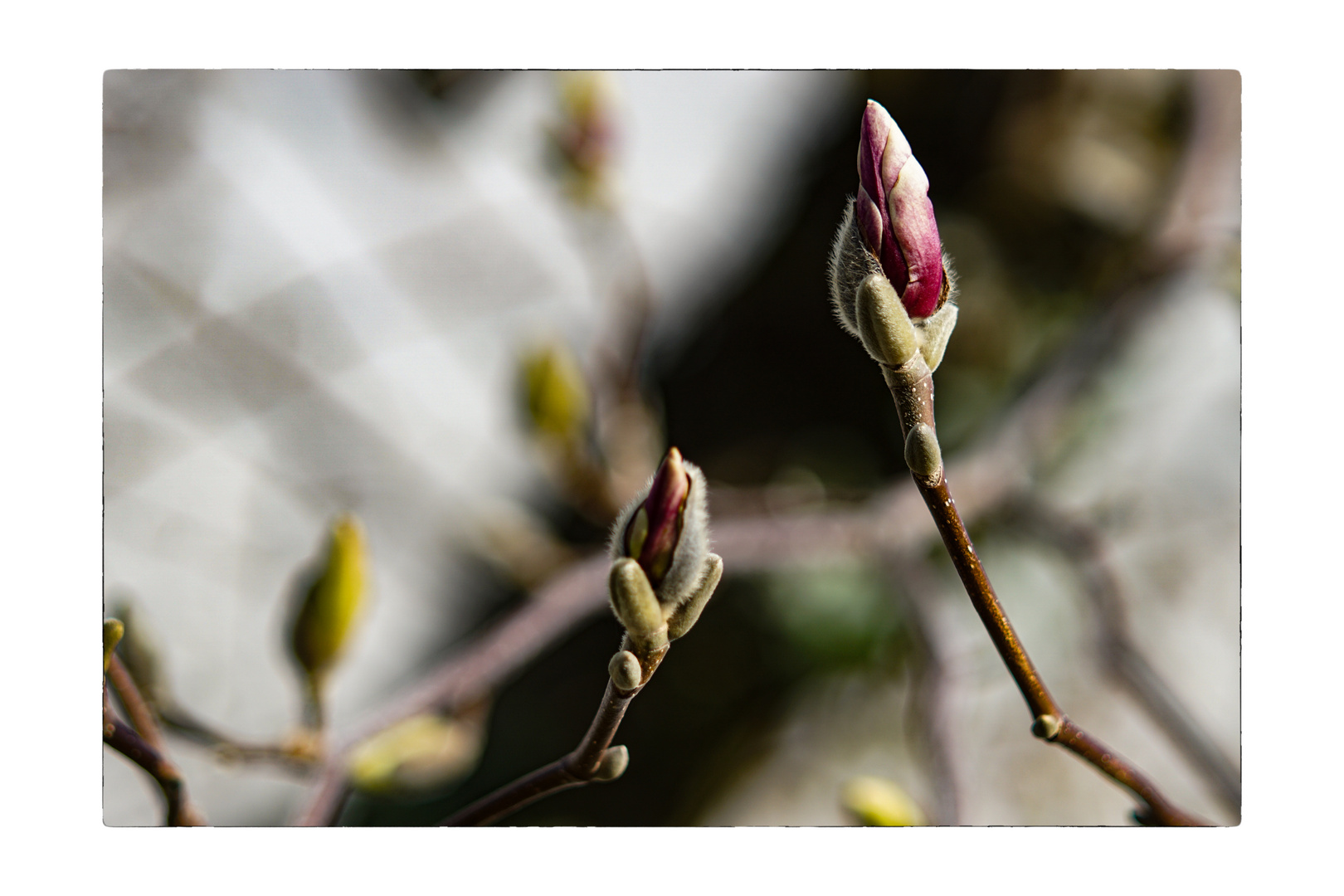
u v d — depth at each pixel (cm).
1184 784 120
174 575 124
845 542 108
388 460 134
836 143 144
